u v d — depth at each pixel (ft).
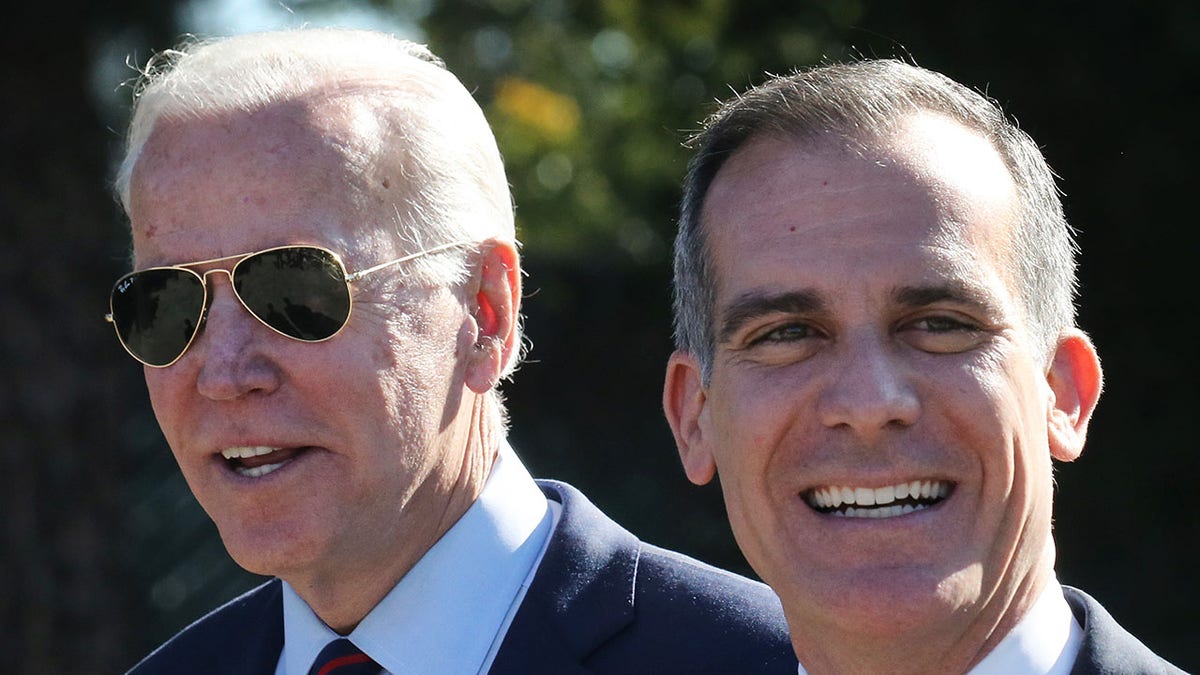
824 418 8.47
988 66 27.07
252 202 10.25
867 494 8.57
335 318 10.18
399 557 10.69
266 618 11.76
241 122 10.41
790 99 8.98
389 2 33.86
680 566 11.30
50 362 24.31
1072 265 9.29
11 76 24.14
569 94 37.50
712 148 9.27
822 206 8.56
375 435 10.30
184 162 10.41
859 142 8.64
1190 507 28.91
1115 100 26.99
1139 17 26.18
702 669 10.60
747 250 8.77
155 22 24.71
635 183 36.76
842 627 8.50
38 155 24.36
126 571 25.25
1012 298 8.53
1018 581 8.61
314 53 10.82
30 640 23.68
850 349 8.45
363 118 10.58
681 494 34.12
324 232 10.24
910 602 8.30
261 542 10.29
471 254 11.02
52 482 24.12
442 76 11.34
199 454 10.46
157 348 10.39
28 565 23.77
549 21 35.45
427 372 10.60
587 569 11.07
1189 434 28.76
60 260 24.53
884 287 8.37
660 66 35.09
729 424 8.93
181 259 10.33
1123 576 28.81
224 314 10.24
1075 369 9.11
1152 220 27.71
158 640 30.81
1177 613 28.22
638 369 35.01
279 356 10.16
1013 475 8.45
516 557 11.11
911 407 8.31
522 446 34.65
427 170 10.77
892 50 27.48
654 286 35.29
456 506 10.97
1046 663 8.67
